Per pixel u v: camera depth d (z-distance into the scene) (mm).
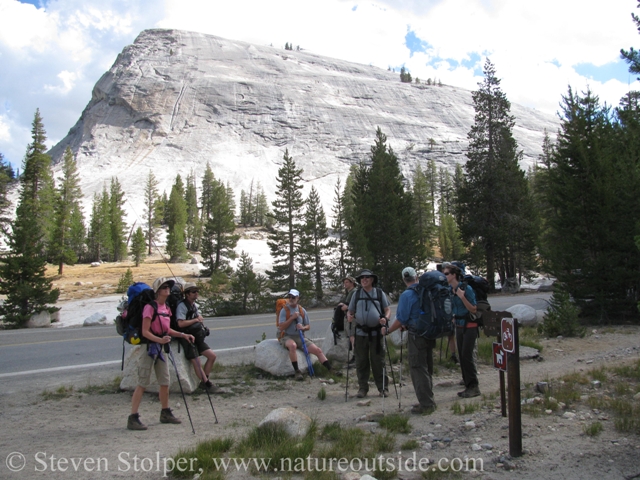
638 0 9078
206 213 112938
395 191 36375
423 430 5156
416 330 5871
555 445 4414
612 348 9930
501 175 36562
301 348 8648
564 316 11641
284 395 7211
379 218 34250
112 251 73188
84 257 75375
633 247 12844
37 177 50188
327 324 16578
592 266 13234
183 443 4953
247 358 10070
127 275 42000
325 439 4957
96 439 5113
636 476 3729
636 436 4520
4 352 11234
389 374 8453
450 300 5922
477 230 37250
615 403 5391
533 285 44625
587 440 4496
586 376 7090
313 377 8305
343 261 34031
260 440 4754
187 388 7066
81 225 75312
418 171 96062
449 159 172000
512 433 4250
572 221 13805
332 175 162750
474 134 38406
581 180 13883
